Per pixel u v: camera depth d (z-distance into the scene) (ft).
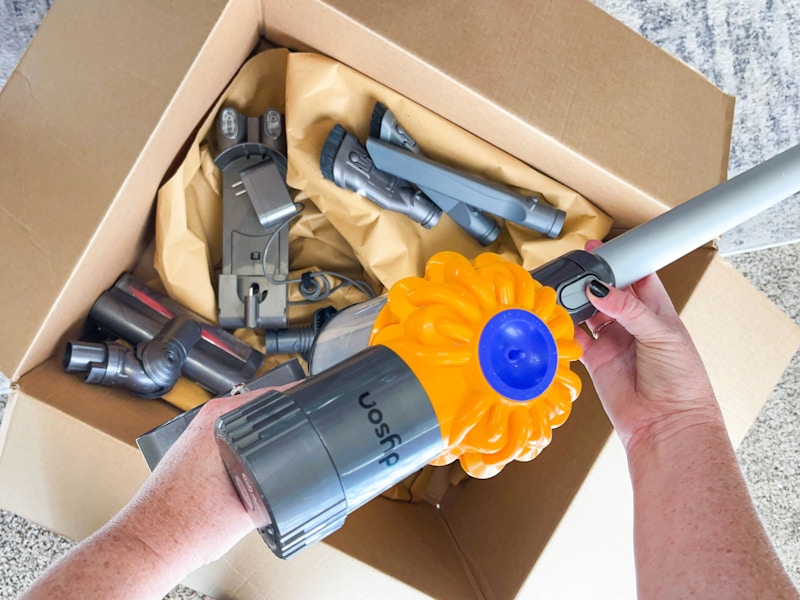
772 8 3.14
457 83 2.02
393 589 2.15
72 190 2.01
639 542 1.57
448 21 2.02
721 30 3.18
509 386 1.31
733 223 1.66
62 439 2.09
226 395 2.09
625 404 1.80
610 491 2.14
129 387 2.38
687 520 1.50
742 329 2.22
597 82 2.11
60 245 2.01
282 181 2.53
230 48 2.25
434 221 2.51
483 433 1.30
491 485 2.59
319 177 2.45
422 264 2.60
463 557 2.54
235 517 1.38
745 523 1.44
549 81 2.08
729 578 1.36
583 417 2.24
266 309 2.61
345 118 2.41
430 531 2.64
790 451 3.52
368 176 2.38
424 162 2.30
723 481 1.53
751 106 3.30
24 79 2.03
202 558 1.37
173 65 2.00
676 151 2.15
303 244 2.78
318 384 1.29
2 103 2.03
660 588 1.45
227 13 2.02
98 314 2.49
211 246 2.72
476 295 1.36
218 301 2.64
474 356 1.31
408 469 1.30
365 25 1.99
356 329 2.03
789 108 3.29
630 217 2.34
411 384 1.29
